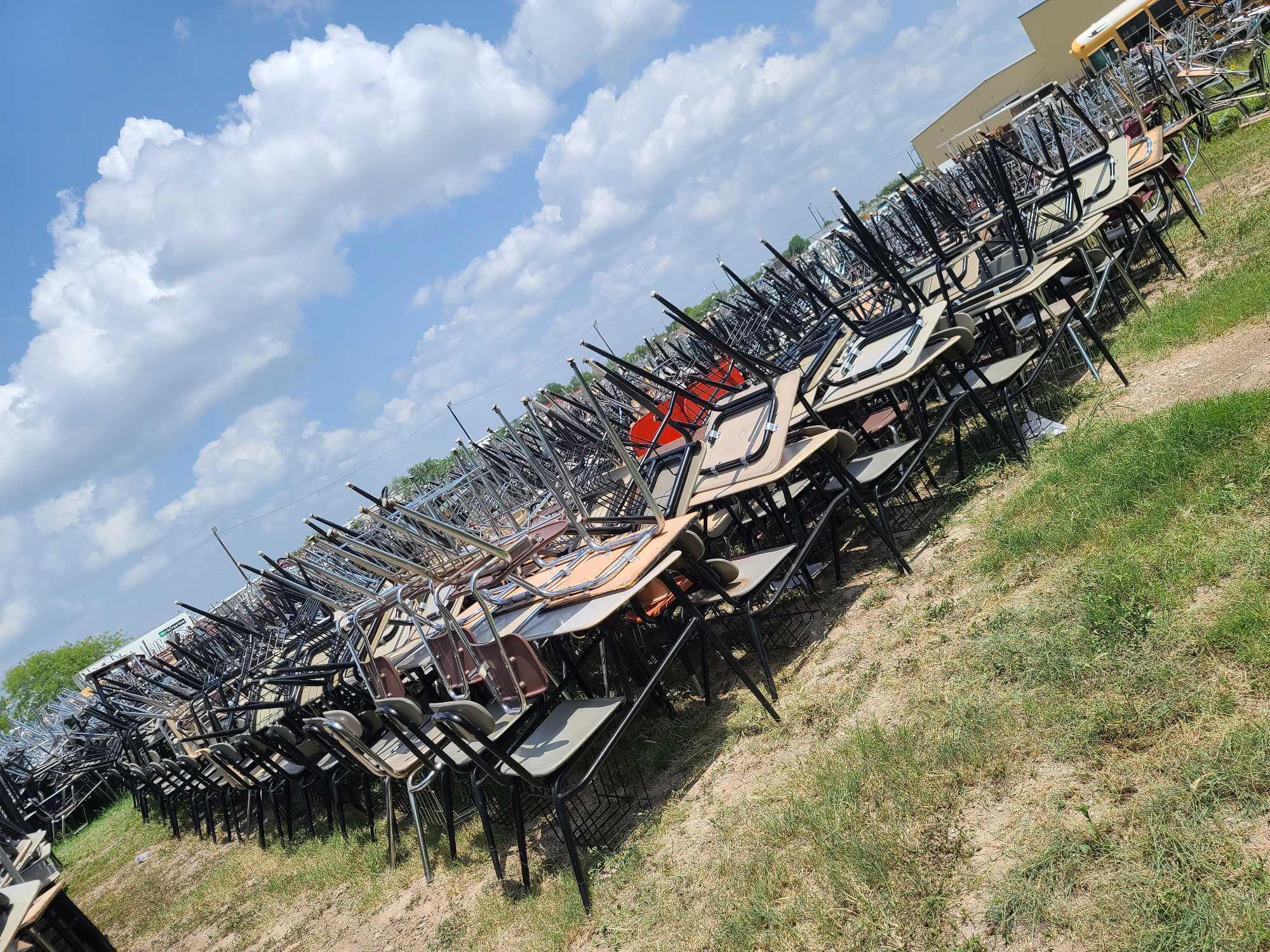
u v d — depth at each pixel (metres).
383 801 7.24
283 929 5.99
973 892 2.56
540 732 4.57
